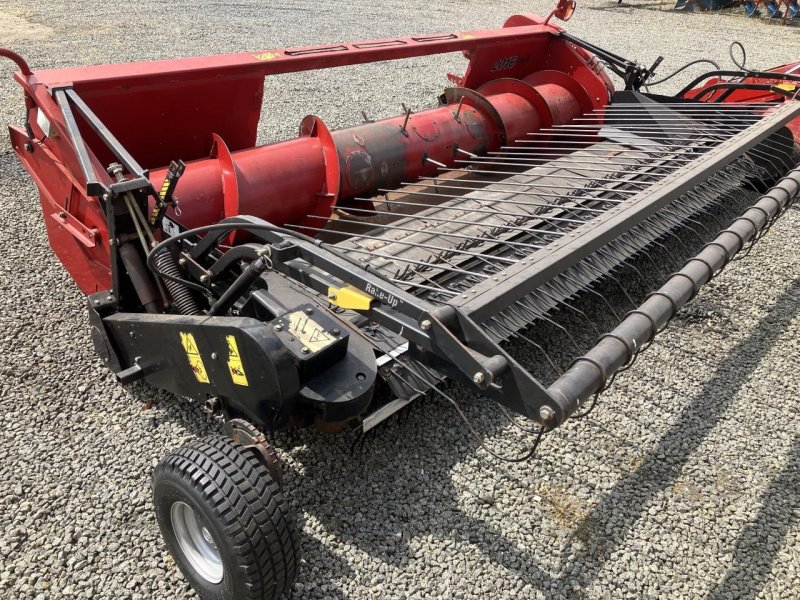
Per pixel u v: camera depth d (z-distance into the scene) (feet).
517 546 7.63
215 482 6.09
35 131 9.89
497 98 13.64
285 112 21.38
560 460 8.84
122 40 28.55
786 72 15.83
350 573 7.22
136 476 8.32
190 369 7.63
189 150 10.91
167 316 7.70
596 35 37.65
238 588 6.20
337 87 24.80
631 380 10.41
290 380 6.49
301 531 7.65
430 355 6.01
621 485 8.50
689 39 38.06
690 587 7.25
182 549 6.91
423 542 7.61
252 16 35.19
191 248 8.08
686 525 8.00
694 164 9.98
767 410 9.89
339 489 8.20
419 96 23.98
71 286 12.21
